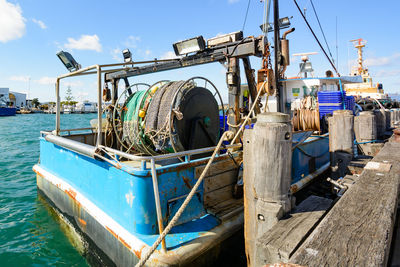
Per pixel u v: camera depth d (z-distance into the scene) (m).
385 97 24.16
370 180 3.34
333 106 9.51
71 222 5.70
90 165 5.14
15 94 96.00
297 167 6.20
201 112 5.98
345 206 2.62
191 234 3.78
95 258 4.70
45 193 7.31
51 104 103.19
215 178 4.66
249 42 5.99
